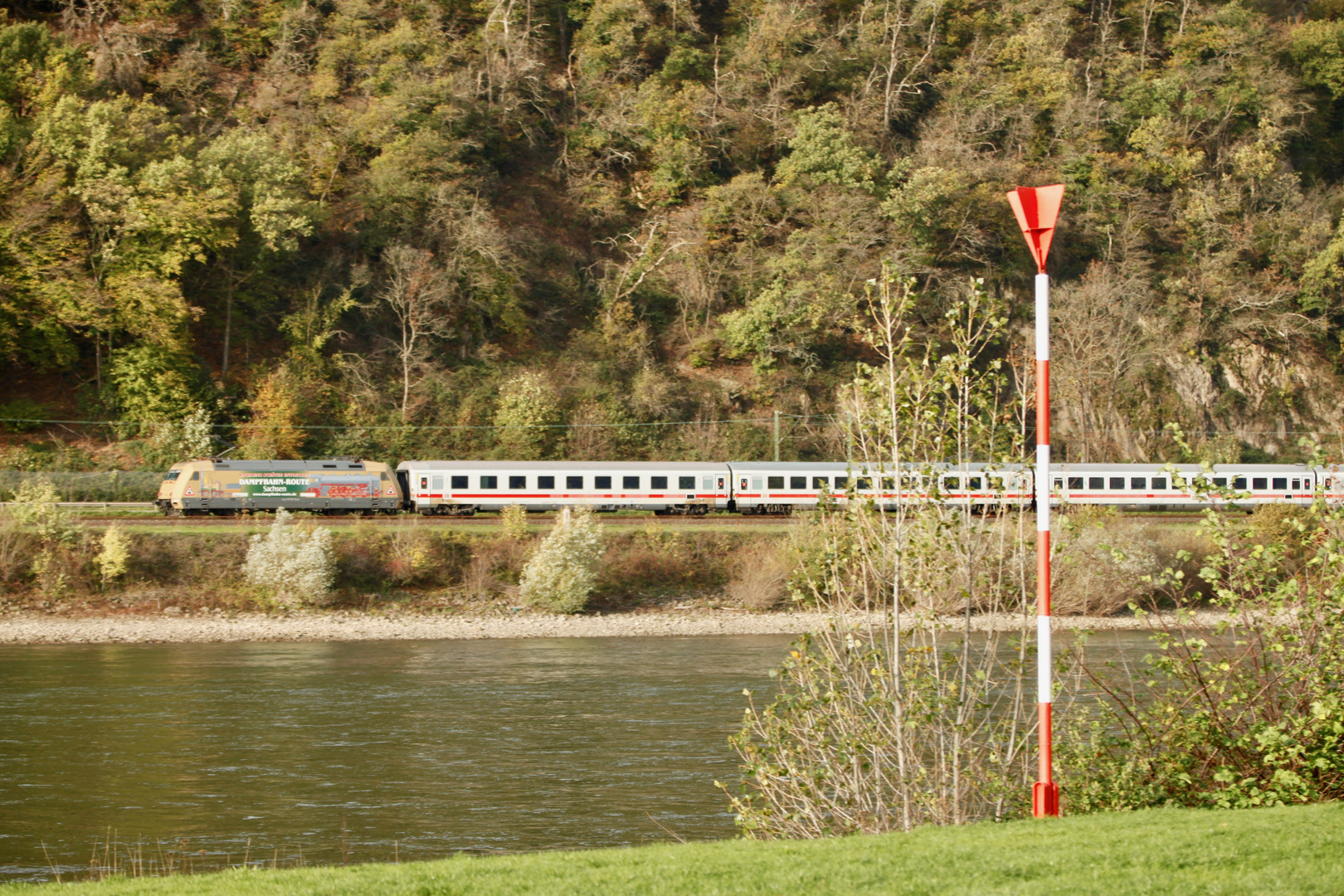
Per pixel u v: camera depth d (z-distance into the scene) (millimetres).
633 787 21531
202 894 9609
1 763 23297
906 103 99688
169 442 62500
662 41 98938
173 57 86750
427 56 89062
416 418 71750
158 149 71000
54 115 66312
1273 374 89312
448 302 76812
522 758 23781
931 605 13773
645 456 73875
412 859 17312
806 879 9156
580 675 34594
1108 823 11055
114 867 16984
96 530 48125
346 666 36438
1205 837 10047
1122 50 105750
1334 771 12961
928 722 13102
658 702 30094
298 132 83062
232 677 34125
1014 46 101000
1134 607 14242
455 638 43688
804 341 81000
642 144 92562
